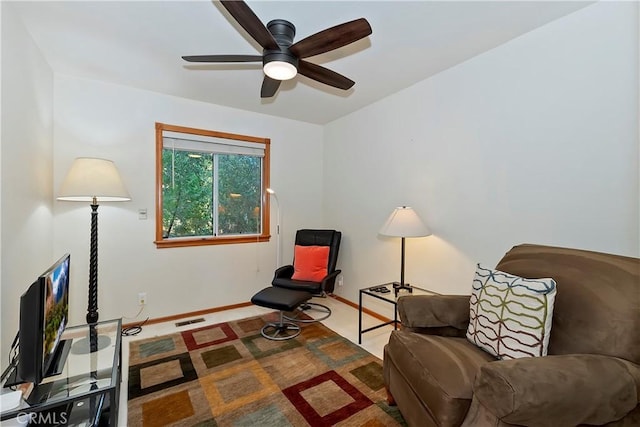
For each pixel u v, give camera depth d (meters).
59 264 1.56
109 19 1.89
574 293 1.38
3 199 1.65
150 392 1.95
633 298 1.23
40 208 2.29
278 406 1.82
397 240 3.09
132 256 3.01
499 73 2.21
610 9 1.68
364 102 3.35
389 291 2.69
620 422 1.11
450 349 1.53
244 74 2.67
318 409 1.79
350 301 3.71
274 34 1.81
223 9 1.80
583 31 1.79
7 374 1.45
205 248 3.40
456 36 2.07
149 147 3.06
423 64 2.48
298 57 1.81
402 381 1.59
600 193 1.74
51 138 2.57
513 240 2.14
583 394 1.03
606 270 1.37
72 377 1.51
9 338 1.70
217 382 2.06
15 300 1.79
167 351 2.50
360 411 1.78
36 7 1.77
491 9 1.79
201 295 3.38
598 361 1.12
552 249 1.67
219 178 3.55
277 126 3.87
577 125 1.82
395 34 2.04
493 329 1.48
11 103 1.76
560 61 1.89
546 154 1.96
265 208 3.82
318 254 3.46
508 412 1.02
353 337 2.78
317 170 4.20
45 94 2.40
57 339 1.52
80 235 2.77
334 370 2.21
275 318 3.25
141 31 2.02
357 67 2.52
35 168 2.17
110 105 2.86
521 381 1.03
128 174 2.96
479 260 2.36
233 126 3.54
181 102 3.22
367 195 3.47
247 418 1.72
